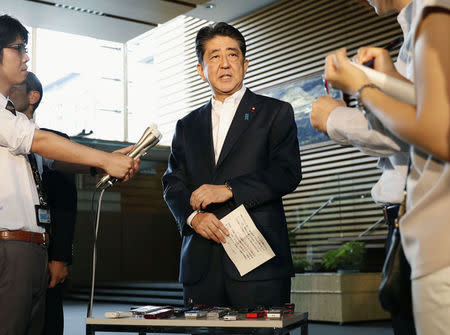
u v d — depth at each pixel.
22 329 1.93
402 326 1.43
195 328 1.73
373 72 1.10
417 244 0.98
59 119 11.42
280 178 2.14
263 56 9.65
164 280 11.21
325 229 7.13
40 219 2.00
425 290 0.97
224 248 2.05
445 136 0.89
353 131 1.26
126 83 12.27
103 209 10.66
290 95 9.09
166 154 10.77
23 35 2.04
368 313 6.18
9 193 1.89
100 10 6.53
